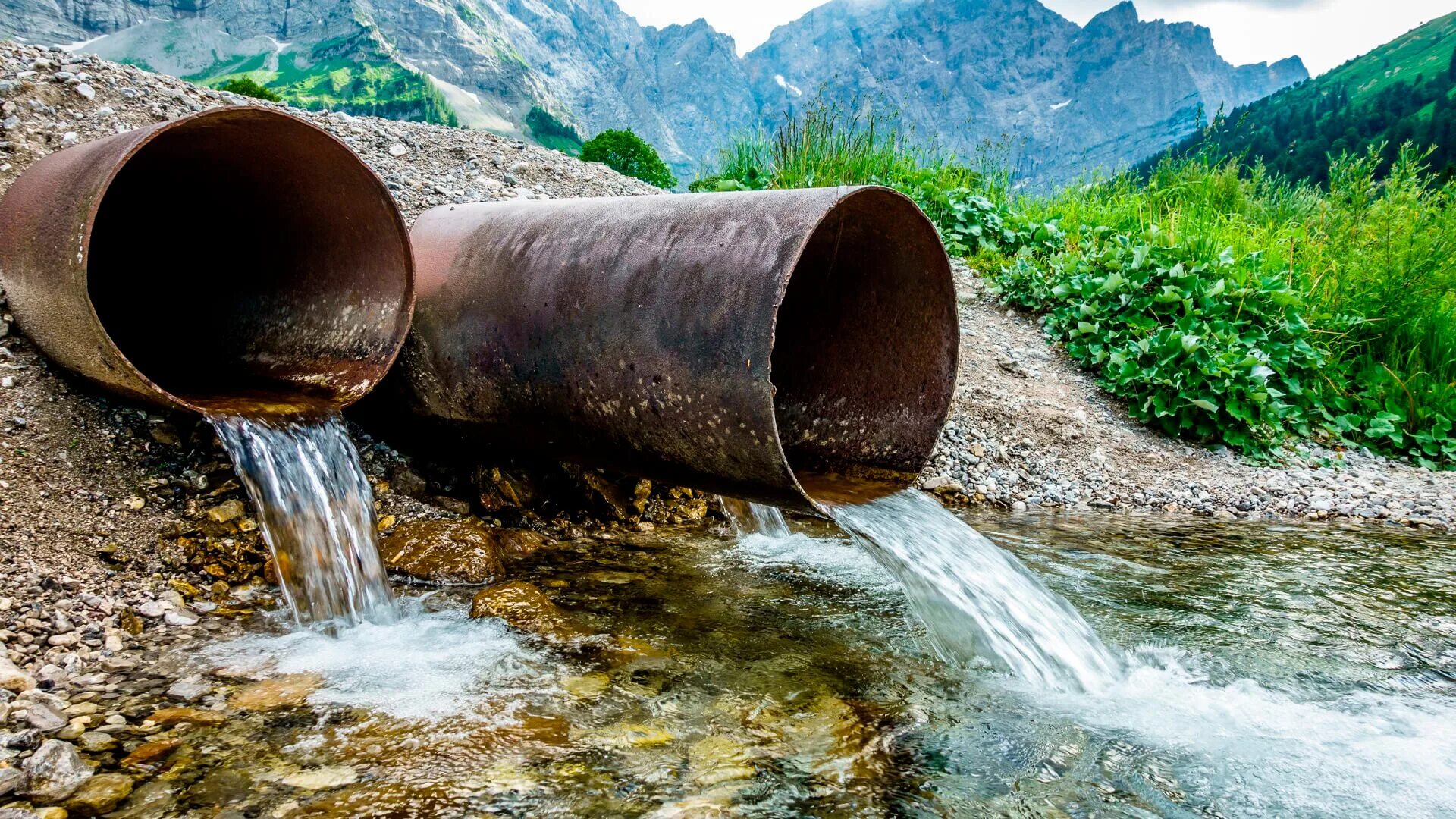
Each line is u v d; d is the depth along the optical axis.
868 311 4.40
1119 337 7.88
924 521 3.87
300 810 2.17
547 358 3.92
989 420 6.84
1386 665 3.39
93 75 6.18
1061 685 3.14
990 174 11.61
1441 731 2.86
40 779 2.25
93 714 2.64
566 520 4.95
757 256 3.31
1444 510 6.15
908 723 2.82
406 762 2.43
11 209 4.32
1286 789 2.48
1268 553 5.01
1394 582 4.46
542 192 7.88
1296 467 6.98
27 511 3.62
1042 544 5.03
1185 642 3.59
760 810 2.26
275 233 4.87
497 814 2.19
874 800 2.34
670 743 2.61
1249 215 11.30
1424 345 8.24
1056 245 9.67
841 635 3.54
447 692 2.90
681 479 3.82
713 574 4.27
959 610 3.38
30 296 3.96
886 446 4.34
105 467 3.98
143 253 5.33
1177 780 2.51
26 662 2.93
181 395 4.16
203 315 5.28
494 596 3.64
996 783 2.47
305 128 4.04
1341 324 8.23
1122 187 11.55
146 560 3.67
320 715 2.71
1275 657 3.45
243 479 3.64
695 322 3.38
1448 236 8.20
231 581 3.75
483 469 4.95
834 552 4.71
